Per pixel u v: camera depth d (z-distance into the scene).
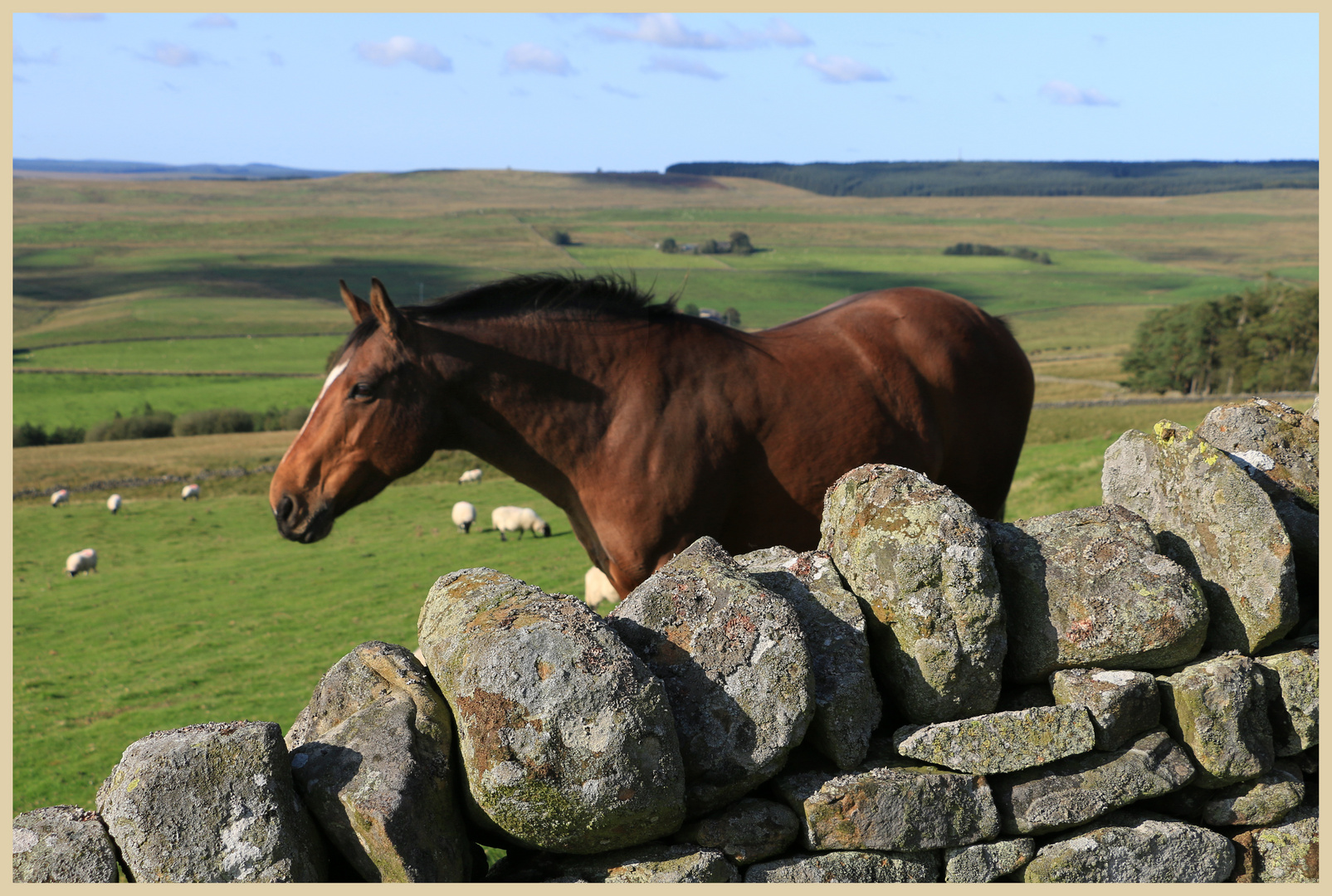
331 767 2.58
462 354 4.57
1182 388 88.25
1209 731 3.03
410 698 2.71
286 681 21.31
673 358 4.74
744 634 2.78
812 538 5.08
